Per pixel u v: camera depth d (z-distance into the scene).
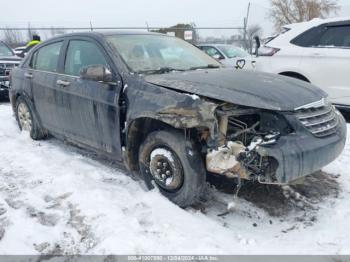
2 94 9.42
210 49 11.73
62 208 3.52
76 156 4.98
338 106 6.59
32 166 4.61
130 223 3.18
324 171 4.46
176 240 2.96
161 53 4.43
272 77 3.86
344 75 6.41
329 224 3.28
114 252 2.82
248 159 3.08
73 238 3.06
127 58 4.05
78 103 4.32
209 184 4.04
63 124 4.76
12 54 11.03
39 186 4.03
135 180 4.16
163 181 3.59
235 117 3.40
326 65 6.58
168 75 3.77
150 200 3.55
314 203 3.67
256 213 3.51
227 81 3.51
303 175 3.12
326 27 6.73
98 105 4.03
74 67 4.53
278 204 3.66
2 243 3.00
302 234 3.15
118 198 3.66
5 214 3.44
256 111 3.24
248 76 3.79
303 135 3.15
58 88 4.64
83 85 4.22
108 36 4.35
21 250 2.92
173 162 3.43
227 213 3.51
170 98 3.37
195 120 3.15
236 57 11.27
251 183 4.06
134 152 3.92
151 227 3.14
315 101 3.43
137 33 4.70
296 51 6.96
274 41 7.38
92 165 4.62
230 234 3.12
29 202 3.67
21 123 5.97
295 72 6.97
